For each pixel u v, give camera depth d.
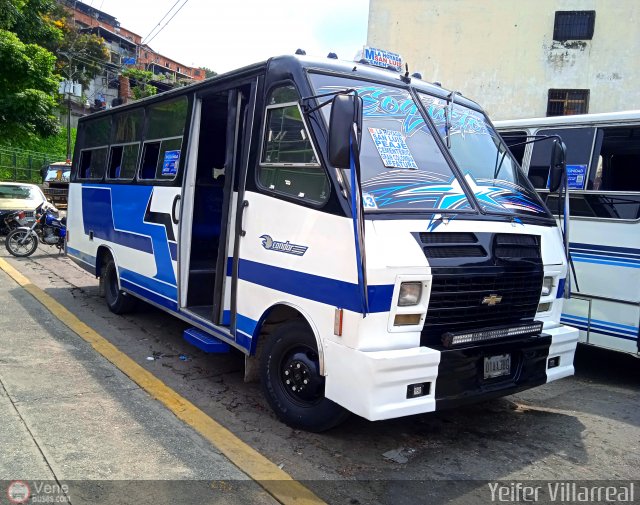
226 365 5.76
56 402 4.48
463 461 3.94
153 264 6.36
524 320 4.37
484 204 4.29
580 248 5.96
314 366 4.04
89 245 8.28
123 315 7.55
